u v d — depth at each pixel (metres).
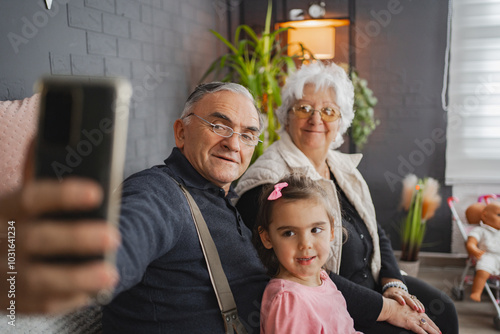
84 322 0.99
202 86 1.12
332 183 1.40
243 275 1.05
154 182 0.94
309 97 1.50
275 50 3.17
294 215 1.07
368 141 3.20
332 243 1.36
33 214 0.36
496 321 2.26
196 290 0.94
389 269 1.54
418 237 2.79
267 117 2.62
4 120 0.95
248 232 1.18
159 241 0.80
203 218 1.00
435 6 2.99
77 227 0.37
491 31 2.93
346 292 1.26
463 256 3.07
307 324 0.98
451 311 1.43
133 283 0.66
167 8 2.39
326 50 2.95
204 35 2.96
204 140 1.06
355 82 3.06
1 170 0.86
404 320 1.27
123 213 0.72
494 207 2.49
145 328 0.94
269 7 3.25
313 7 3.16
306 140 1.51
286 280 1.06
